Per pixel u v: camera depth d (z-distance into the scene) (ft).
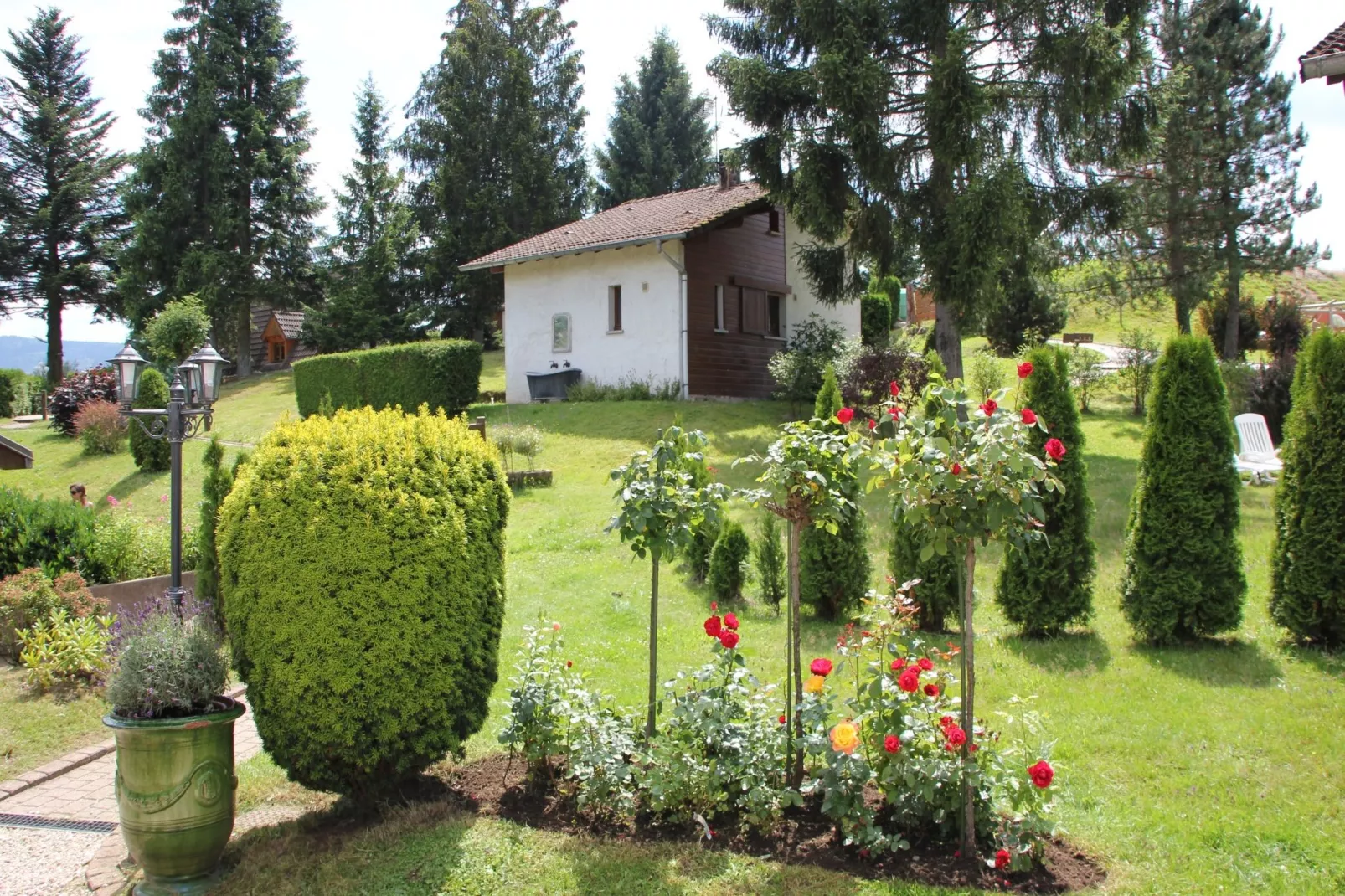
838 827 13.07
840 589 25.21
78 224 128.67
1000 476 11.58
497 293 121.49
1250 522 35.12
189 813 12.42
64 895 13.11
